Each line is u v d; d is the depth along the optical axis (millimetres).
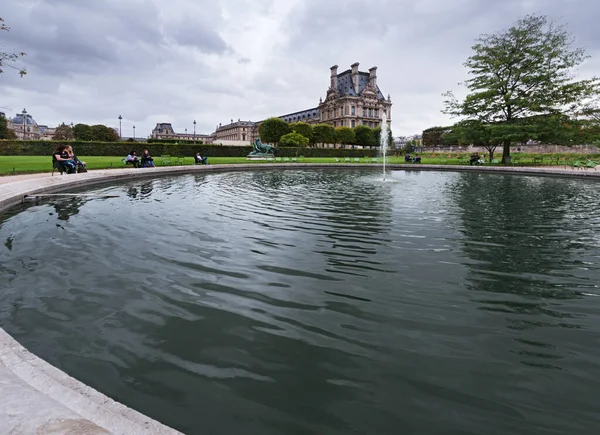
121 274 5352
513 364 3273
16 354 2826
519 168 29906
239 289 4852
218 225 8727
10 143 40062
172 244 6984
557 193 15938
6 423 1984
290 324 3936
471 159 39250
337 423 2545
